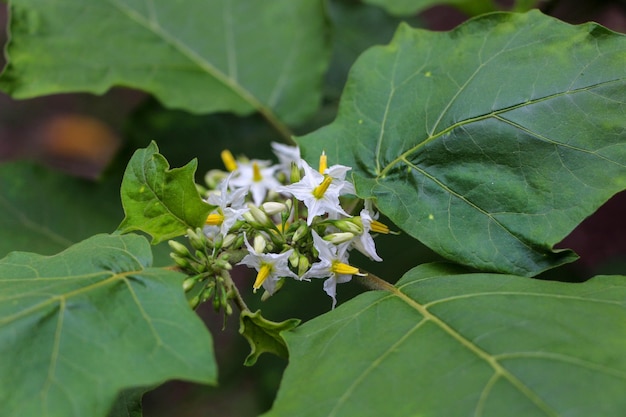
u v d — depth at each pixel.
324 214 0.39
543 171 0.37
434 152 0.38
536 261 0.36
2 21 1.13
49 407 0.31
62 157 1.07
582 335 0.33
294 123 0.50
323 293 0.55
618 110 0.37
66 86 0.48
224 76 0.51
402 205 0.38
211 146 0.54
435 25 0.85
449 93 0.39
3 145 1.06
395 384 0.32
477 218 0.37
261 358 0.58
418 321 0.34
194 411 0.78
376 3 0.50
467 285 0.35
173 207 0.36
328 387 0.33
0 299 0.34
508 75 0.38
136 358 0.32
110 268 0.35
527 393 0.31
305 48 0.51
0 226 0.46
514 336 0.33
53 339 0.33
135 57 0.50
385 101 0.40
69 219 0.47
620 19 0.71
